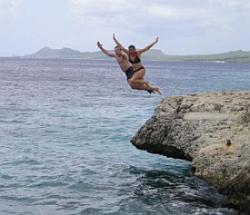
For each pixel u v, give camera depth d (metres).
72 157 20.22
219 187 13.11
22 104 40.03
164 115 18.33
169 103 19.05
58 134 25.97
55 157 20.11
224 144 14.55
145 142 18.25
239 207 12.80
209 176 13.43
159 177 17.33
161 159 20.28
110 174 17.58
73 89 60.34
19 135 25.30
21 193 14.77
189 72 137.25
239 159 13.09
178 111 18.45
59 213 13.05
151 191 15.47
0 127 27.77
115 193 15.16
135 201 14.32
